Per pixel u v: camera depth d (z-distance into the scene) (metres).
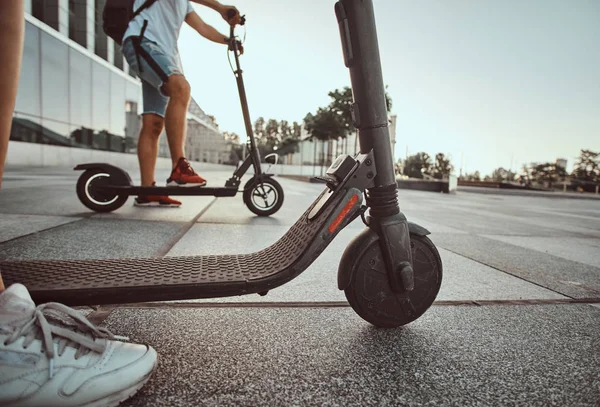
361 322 1.24
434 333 1.18
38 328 0.72
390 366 0.96
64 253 1.89
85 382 0.71
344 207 1.01
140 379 0.77
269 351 1.01
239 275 0.97
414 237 1.14
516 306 1.48
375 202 1.10
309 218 1.12
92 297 0.86
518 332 1.22
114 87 19.28
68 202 3.98
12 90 0.80
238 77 3.56
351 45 1.07
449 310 1.40
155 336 1.07
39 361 0.69
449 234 3.46
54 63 14.67
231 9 3.28
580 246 3.15
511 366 0.99
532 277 1.98
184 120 3.35
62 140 15.41
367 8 1.06
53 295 0.84
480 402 0.82
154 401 0.77
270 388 0.83
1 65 0.78
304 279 1.71
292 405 0.77
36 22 13.55
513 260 2.41
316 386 0.85
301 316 1.27
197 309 1.29
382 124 1.08
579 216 6.61
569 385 0.90
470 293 1.64
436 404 0.80
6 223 2.65
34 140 13.91
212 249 2.17
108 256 1.87
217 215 3.74
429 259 1.16
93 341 0.77
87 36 18.27
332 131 25.02
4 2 0.78
